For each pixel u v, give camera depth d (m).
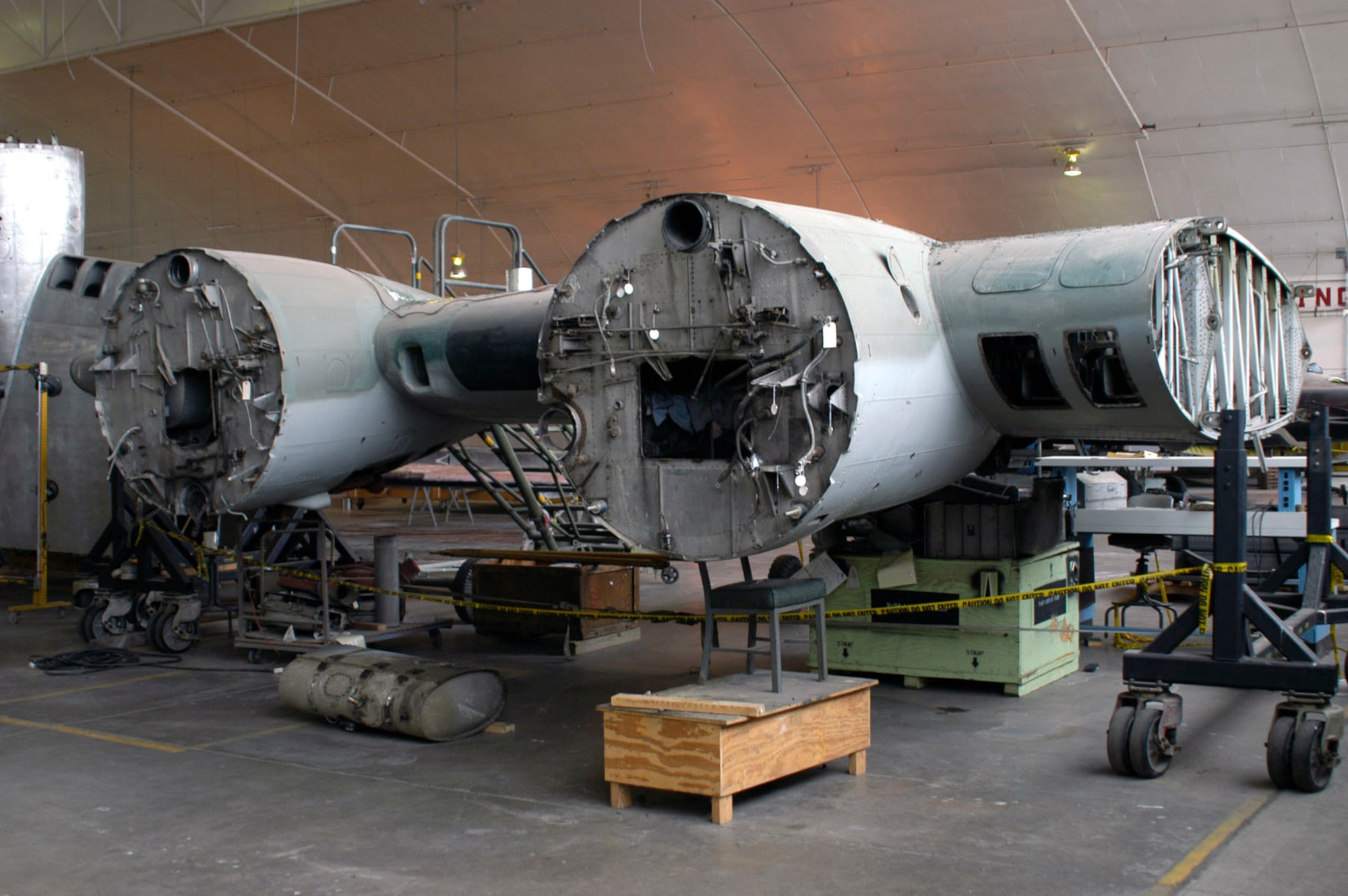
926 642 7.23
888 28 19.59
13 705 7.24
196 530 9.03
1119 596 11.15
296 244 31.09
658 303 5.73
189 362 7.45
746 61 21.09
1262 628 5.29
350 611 8.88
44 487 10.96
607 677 7.92
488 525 21.44
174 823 4.96
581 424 6.00
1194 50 18.92
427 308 7.65
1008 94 20.72
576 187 26.08
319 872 4.37
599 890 4.15
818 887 4.13
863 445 5.35
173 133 27.66
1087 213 23.48
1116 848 4.47
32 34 25.47
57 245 12.08
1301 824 4.73
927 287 6.15
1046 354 5.90
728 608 5.33
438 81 23.52
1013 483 10.31
